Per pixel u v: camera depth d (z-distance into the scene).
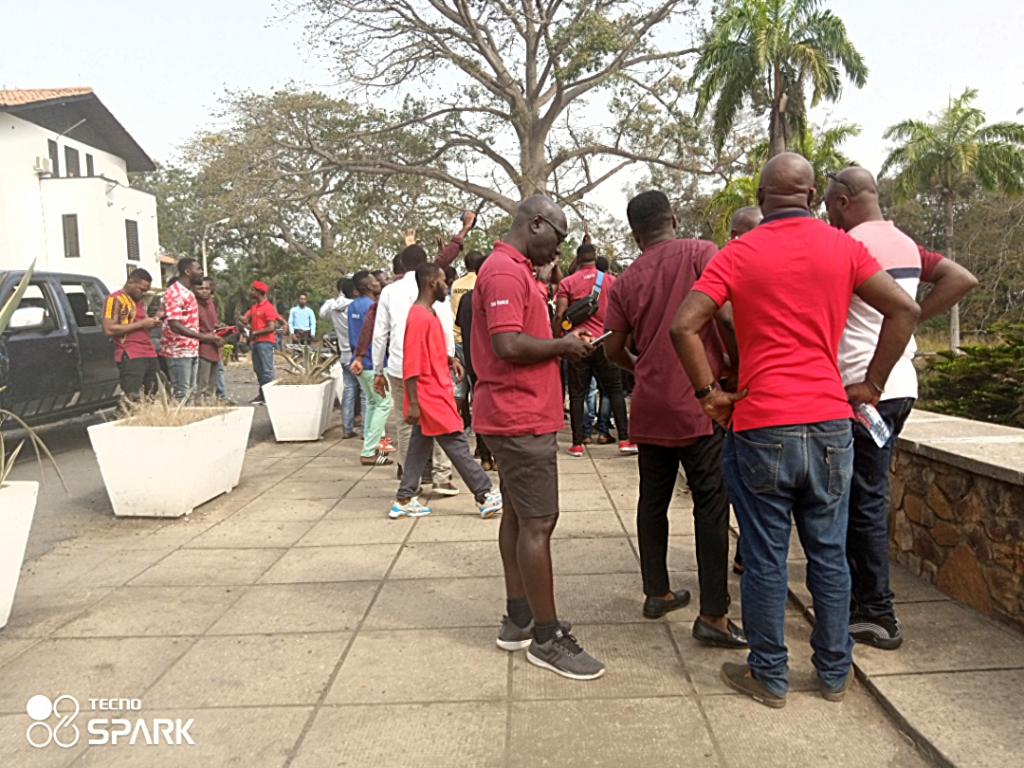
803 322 2.60
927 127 28.86
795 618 3.46
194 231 39.56
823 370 2.62
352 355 8.19
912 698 2.66
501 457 3.03
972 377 10.82
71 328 8.17
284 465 7.37
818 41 21.31
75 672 3.14
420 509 5.44
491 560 4.43
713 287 2.66
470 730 2.65
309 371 8.98
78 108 30.66
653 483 3.44
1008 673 2.79
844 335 3.02
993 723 2.48
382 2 22.97
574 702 2.82
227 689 2.99
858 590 3.07
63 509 5.77
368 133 25.78
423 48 23.83
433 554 4.55
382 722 2.72
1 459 3.75
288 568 4.36
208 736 2.67
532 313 3.04
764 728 2.61
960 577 3.43
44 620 3.66
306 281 35.69
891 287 2.63
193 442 5.54
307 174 25.81
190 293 8.09
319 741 2.62
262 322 11.90
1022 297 27.47
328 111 26.28
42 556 4.63
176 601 3.88
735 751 2.48
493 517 5.34
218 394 9.72
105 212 29.72
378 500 5.91
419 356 5.08
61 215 29.17
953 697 2.65
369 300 7.81
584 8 23.06
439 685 2.97
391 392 6.14
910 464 3.79
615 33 22.64
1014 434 3.83
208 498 5.85
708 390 2.73
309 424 8.69
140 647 3.36
